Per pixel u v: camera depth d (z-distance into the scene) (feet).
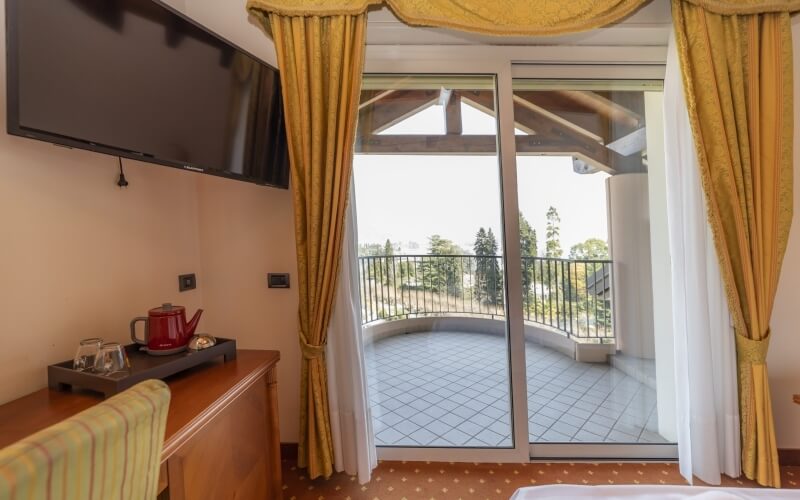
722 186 4.53
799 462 4.97
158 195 4.84
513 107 5.47
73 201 3.68
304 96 4.58
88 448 1.49
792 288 4.99
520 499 2.47
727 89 4.50
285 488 4.89
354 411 4.92
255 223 5.62
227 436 3.30
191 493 2.77
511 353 5.43
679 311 4.85
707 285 4.70
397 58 5.34
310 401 4.81
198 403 2.95
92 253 3.88
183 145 3.72
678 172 4.79
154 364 3.31
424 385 6.27
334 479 5.08
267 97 4.68
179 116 3.67
